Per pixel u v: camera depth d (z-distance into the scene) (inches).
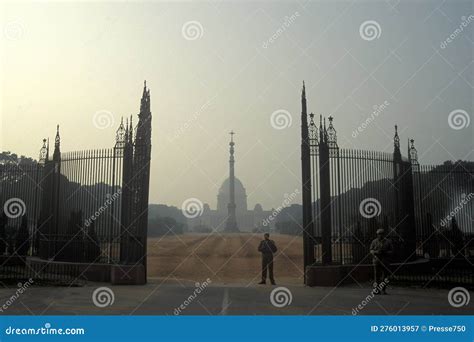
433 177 816.9
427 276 717.9
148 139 709.9
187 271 925.2
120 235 692.1
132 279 666.2
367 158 724.0
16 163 864.3
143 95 722.8
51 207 777.6
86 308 491.5
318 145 685.9
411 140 820.6
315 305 509.7
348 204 700.0
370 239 704.4
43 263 746.8
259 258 1273.4
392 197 745.0
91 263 698.2
